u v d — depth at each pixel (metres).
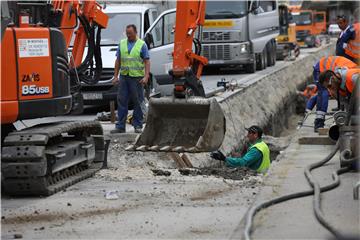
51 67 24.59
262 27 80.00
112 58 46.88
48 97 24.48
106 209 21.98
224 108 48.41
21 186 23.75
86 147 27.67
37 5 26.55
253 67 77.69
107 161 31.86
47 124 26.23
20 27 24.64
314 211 19.38
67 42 31.27
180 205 22.28
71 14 31.39
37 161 23.53
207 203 22.48
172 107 29.27
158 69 50.91
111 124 41.00
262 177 27.30
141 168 31.06
